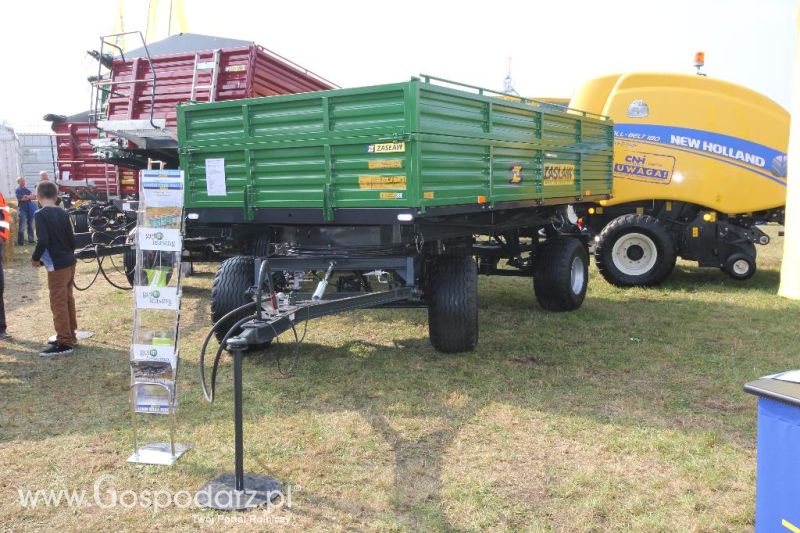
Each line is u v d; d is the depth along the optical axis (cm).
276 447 381
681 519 304
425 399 459
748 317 720
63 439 397
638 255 930
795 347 595
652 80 931
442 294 544
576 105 995
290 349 589
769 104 920
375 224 463
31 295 901
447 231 538
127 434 404
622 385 490
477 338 571
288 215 486
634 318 719
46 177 1355
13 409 446
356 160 447
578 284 777
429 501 320
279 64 848
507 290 912
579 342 614
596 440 389
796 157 814
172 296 365
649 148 928
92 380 510
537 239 773
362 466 358
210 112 515
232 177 511
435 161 442
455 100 464
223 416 431
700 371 523
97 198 1384
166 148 794
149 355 368
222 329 537
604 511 310
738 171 914
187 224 553
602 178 790
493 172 522
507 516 306
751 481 339
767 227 1998
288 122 475
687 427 410
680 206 947
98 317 731
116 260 1267
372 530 296
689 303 804
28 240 1547
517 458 366
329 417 427
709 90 921
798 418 221
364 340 621
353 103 444
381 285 852
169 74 822
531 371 522
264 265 360
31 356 579
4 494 332
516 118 558
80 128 1334
